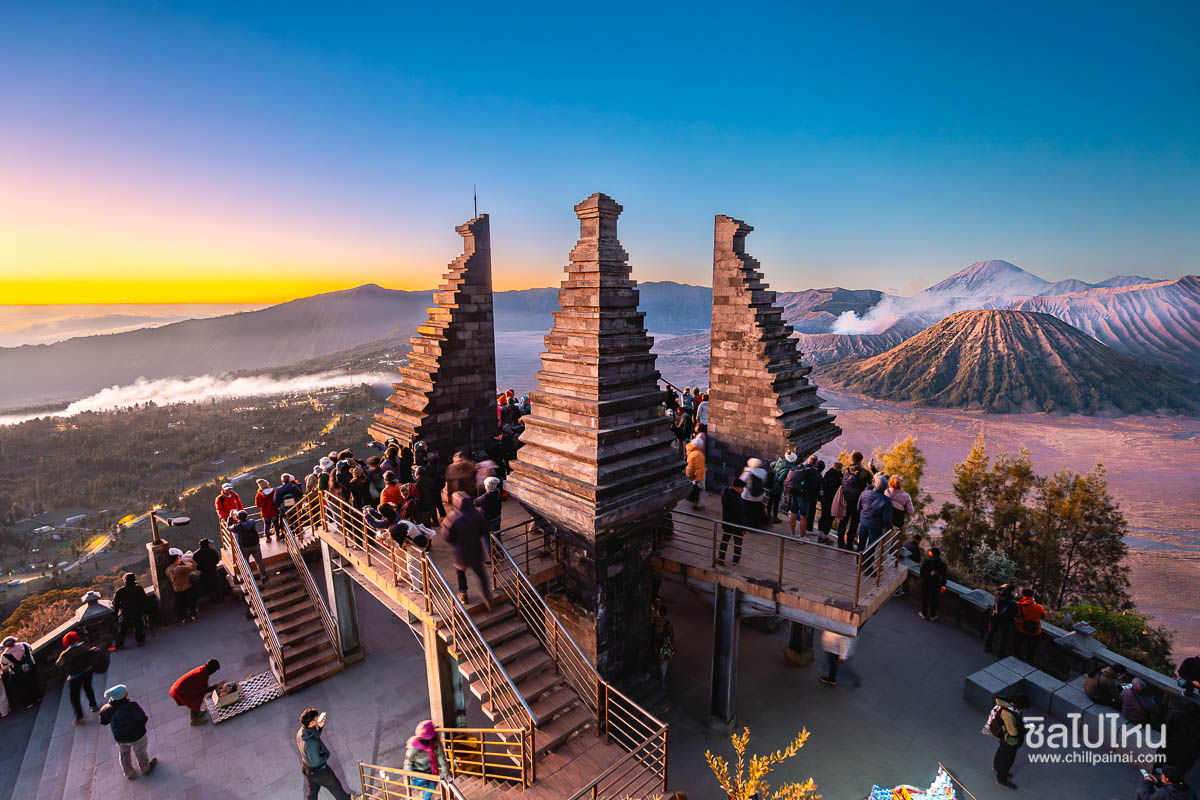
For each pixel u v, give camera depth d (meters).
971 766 14.91
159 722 17.06
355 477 17.83
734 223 20.55
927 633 20.73
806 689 17.91
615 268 14.55
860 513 15.43
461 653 13.09
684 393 25.39
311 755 12.85
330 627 19.62
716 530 15.93
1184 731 13.49
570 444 14.61
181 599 21.95
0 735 16.67
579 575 15.09
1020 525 49.66
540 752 12.31
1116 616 31.08
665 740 11.48
